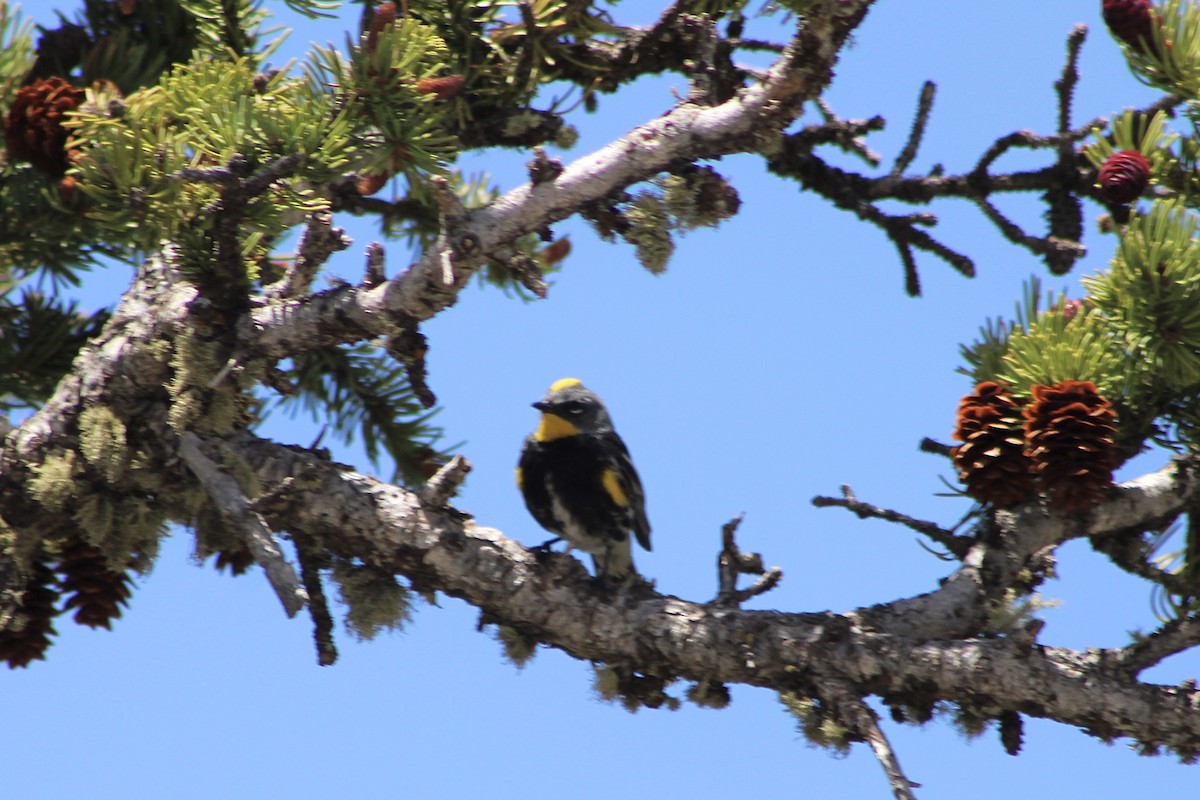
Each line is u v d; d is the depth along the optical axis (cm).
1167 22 1067
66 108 931
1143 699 952
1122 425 1019
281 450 1022
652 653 1017
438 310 908
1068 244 1166
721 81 952
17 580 1027
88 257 1152
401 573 1029
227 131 845
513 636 1055
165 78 893
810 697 989
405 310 905
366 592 1033
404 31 851
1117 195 1026
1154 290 955
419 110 881
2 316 1177
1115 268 974
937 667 970
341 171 874
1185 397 1015
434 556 1010
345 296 935
